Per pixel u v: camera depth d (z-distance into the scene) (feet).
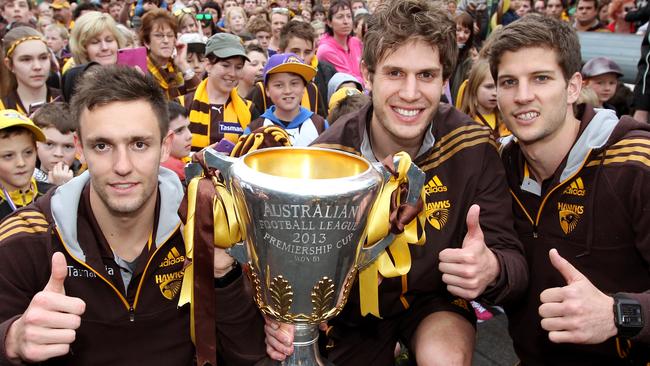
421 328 6.02
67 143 10.66
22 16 22.22
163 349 5.57
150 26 14.92
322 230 3.93
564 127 5.75
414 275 5.97
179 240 5.52
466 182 5.92
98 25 13.83
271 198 3.84
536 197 6.11
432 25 5.31
